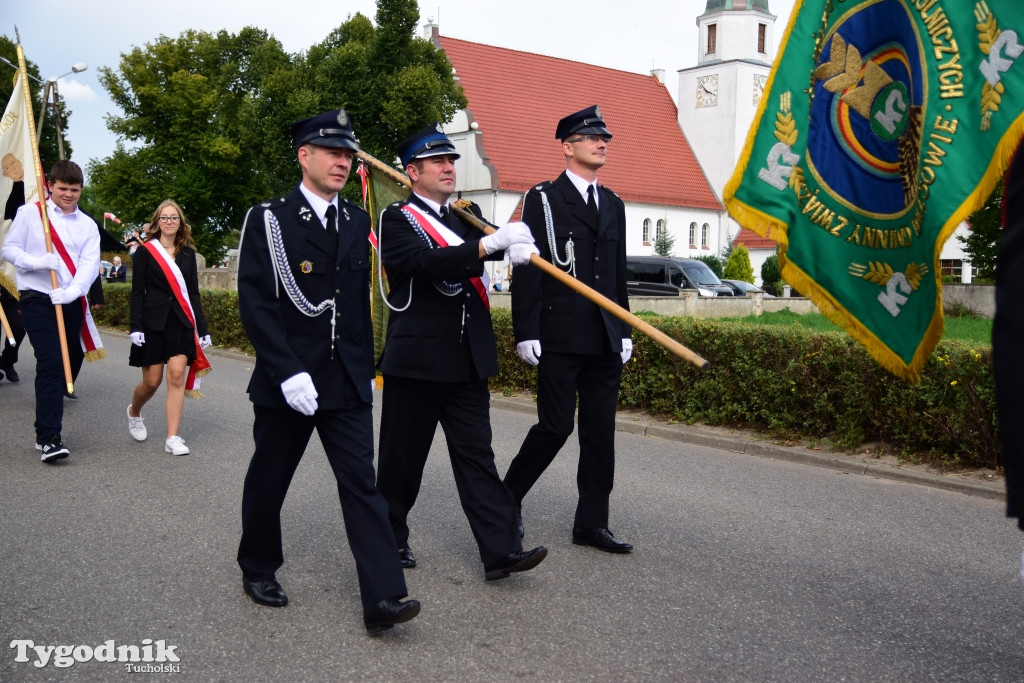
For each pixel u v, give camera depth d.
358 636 4.00
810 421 8.01
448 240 4.59
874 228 3.94
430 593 4.52
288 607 4.32
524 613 4.28
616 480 6.91
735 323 9.02
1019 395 2.20
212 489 6.36
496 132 44.81
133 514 5.75
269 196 41.09
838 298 4.00
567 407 5.10
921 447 7.40
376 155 29.39
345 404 4.09
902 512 6.08
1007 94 3.58
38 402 7.04
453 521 5.74
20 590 4.48
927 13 3.78
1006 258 2.25
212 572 4.75
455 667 3.71
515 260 4.34
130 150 40.94
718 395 8.82
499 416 9.94
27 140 7.95
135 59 39.94
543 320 5.08
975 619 4.28
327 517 5.73
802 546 5.31
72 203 7.38
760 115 4.11
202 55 40.69
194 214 41.03
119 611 4.25
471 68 46.28
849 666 3.76
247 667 3.69
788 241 4.08
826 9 4.06
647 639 4.00
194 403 10.22
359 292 4.19
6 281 8.00
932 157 3.73
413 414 4.68
